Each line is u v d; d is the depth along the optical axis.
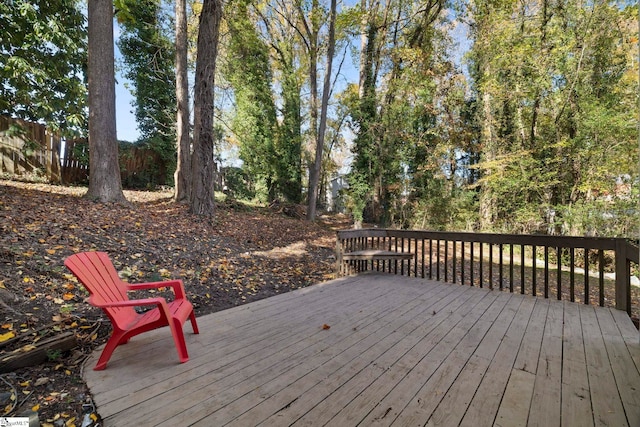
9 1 6.81
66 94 8.35
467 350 2.50
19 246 3.74
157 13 11.09
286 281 5.27
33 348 2.17
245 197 14.12
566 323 3.11
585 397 1.89
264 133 13.27
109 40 6.35
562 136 9.62
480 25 11.32
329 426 1.61
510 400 1.86
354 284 4.59
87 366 2.18
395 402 1.82
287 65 14.66
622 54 8.65
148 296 3.79
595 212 8.76
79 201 6.03
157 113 11.70
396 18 13.71
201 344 2.55
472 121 11.91
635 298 6.38
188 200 9.05
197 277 4.59
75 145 8.99
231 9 11.13
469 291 4.25
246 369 2.17
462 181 12.16
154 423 1.62
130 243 4.96
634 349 2.54
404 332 2.84
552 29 9.48
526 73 10.11
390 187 12.27
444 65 12.02
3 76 6.99
